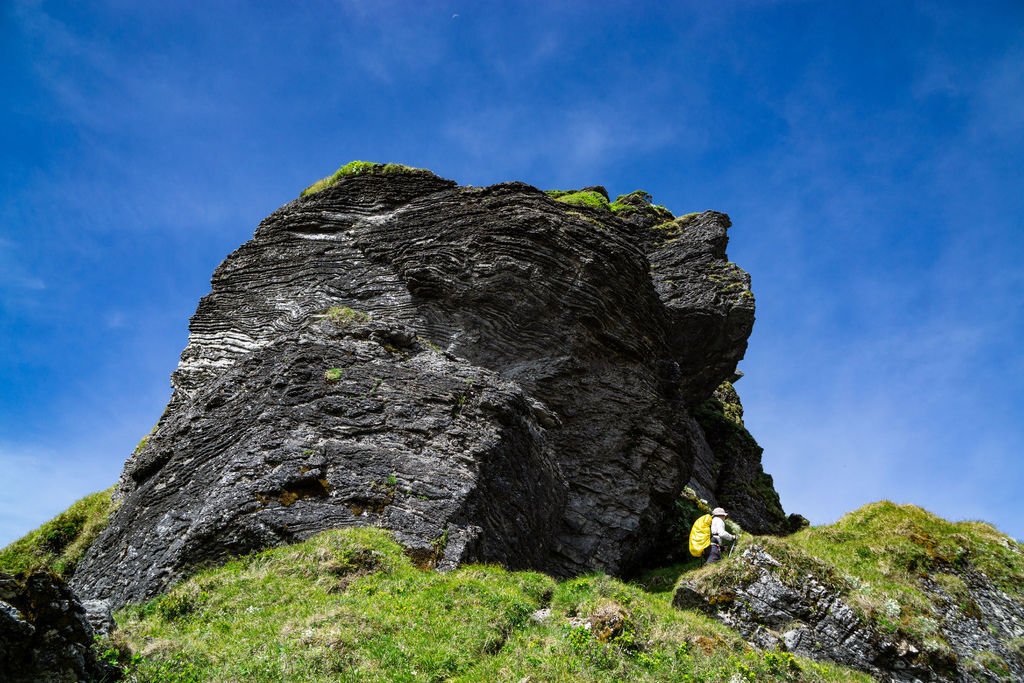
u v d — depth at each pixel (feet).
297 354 81.46
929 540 83.41
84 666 38.91
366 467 71.92
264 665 42.50
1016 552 84.74
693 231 157.48
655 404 106.83
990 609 76.33
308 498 69.00
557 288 104.63
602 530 95.35
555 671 44.32
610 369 106.52
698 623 54.85
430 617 49.47
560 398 100.53
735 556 69.62
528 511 81.10
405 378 81.76
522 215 108.99
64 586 39.52
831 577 67.67
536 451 86.84
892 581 77.00
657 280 148.46
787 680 50.75
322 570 58.34
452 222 111.65
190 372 104.94
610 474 99.60
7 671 36.04
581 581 58.03
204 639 47.16
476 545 69.31
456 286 103.91
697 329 143.33
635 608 53.31
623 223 118.62
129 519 76.07
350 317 89.66
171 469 77.66
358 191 121.29
